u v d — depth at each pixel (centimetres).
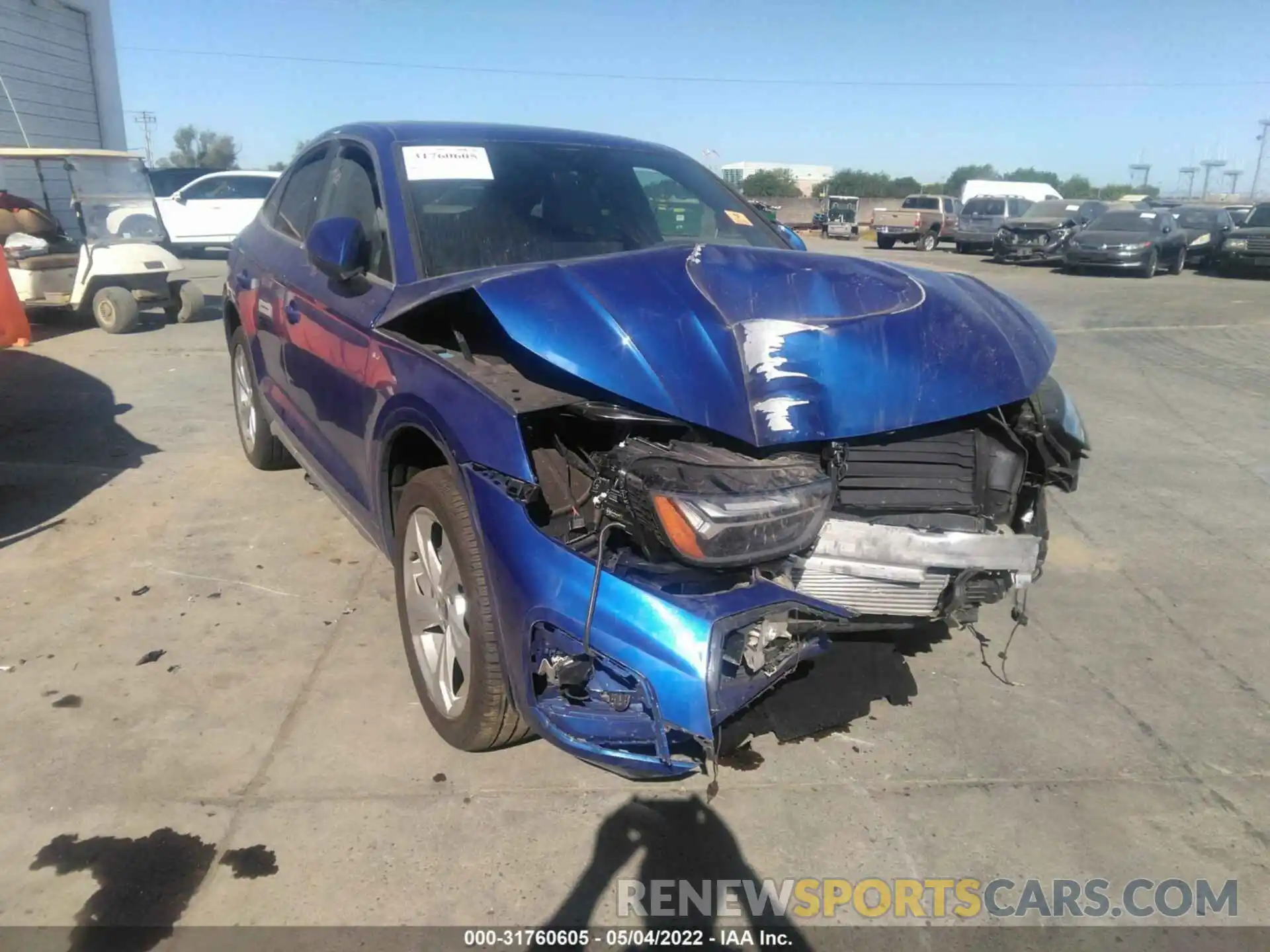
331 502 510
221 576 429
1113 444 677
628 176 407
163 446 610
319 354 382
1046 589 445
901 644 385
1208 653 391
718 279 290
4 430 637
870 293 298
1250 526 525
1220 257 2192
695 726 233
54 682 342
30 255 997
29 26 1449
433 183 367
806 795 295
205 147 7806
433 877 257
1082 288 1794
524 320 268
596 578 243
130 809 279
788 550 251
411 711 330
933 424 302
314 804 283
